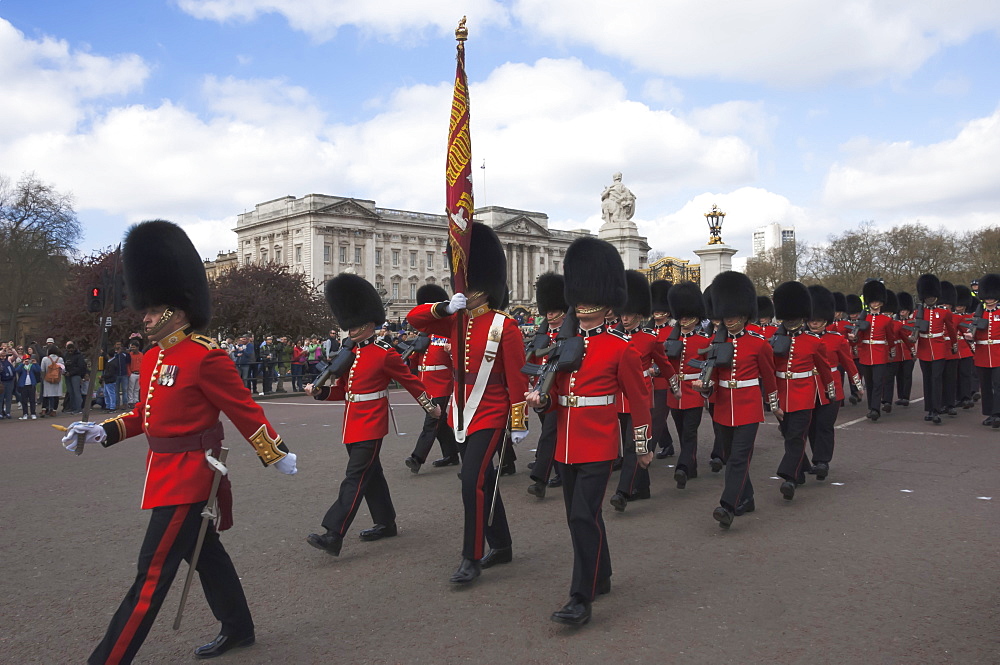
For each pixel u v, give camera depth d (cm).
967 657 429
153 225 446
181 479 422
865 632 465
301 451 1192
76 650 469
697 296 985
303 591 562
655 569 595
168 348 440
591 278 542
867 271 7350
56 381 1986
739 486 700
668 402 998
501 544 612
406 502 839
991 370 1325
